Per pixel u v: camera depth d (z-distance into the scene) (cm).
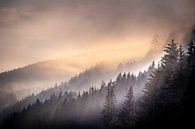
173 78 5062
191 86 4788
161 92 5194
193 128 4375
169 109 4872
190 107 4594
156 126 4916
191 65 5016
